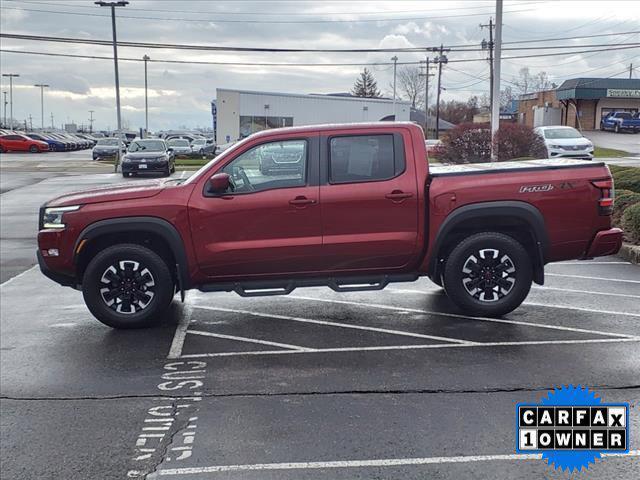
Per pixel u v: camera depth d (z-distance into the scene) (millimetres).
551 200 7184
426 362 6188
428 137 75500
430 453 4469
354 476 4195
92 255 7492
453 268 7301
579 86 57562
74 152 65625
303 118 50438
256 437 4758
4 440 4820
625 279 9555
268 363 6285
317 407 5246
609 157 37125
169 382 5879
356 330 7246
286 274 7293
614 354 6301
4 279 10750
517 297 7344
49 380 6008
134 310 7363
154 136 81062
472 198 7133
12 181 30266
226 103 48406
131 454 4570
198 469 4332
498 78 22125
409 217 7172
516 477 4160
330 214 7125
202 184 7199
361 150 7219
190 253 7184
